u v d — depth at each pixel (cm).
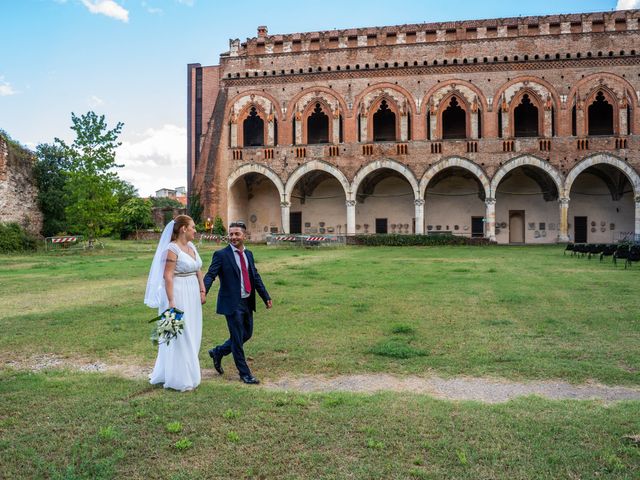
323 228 5700
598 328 1108
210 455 529
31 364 891
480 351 930
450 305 1407
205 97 6331
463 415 620
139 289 1775
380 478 479
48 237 4394
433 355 916
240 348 786
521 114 5434
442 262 2786
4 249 3756
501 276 2070
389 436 564
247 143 5988
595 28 4769
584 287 1716
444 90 4944
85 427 598
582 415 616
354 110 5078
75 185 4091
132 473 495
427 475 481
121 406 666
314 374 819
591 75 4747
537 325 1145
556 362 857
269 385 765
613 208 5194
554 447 532
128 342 1030
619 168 4697
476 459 511
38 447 548
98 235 4197
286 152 5162
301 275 2142
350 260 2944
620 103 4709
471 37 4928
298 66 5184
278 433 577
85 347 995
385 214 5606
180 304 751
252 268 827
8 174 4075
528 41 4831
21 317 1277
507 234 5366
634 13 4716
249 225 5781
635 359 871
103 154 4122
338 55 5125
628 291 1620
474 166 4862
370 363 871
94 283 1962
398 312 1318
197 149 6341
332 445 546
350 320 1221
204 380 796
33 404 675
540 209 5325
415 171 4944
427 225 5538
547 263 2680
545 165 4772
